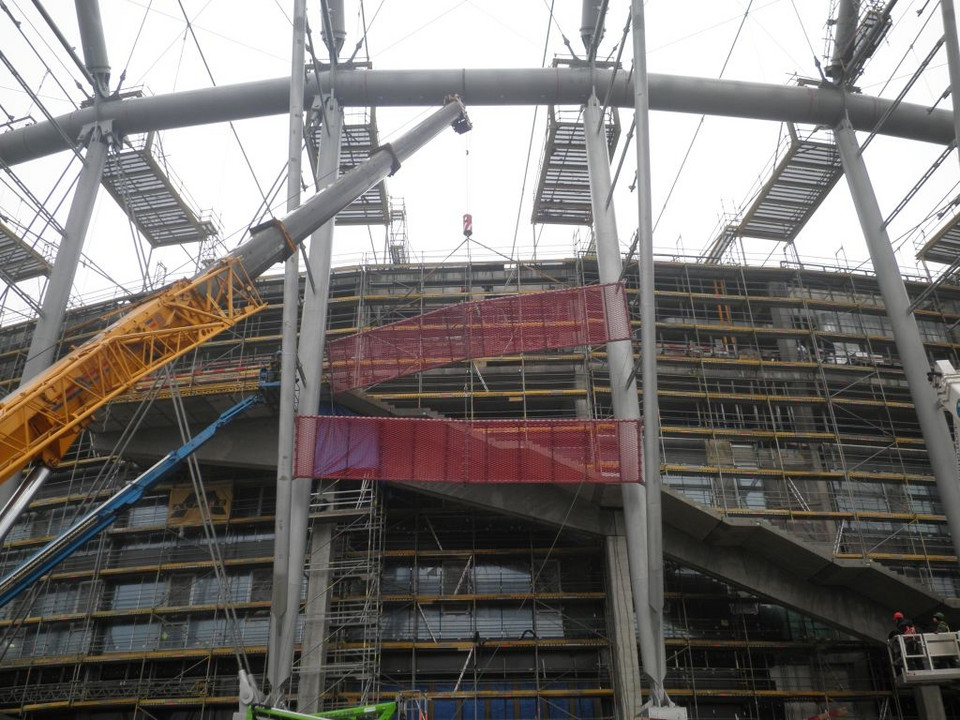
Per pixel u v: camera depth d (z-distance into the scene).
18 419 16.11
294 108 26.95
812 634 34.22
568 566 34.50
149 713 32.75
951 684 18.44
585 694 31.55
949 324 43.59
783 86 36.50
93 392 17.31
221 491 36.44
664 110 36.75
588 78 35.50
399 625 33.19
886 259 33.16
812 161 40.50
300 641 32.53
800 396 38.66
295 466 27.23
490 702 32.19
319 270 30.09
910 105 36.53
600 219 32.19
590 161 33.69
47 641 35.00
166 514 36.94
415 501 35.44
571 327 30.12
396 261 46.19
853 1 35.16
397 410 33.25
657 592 24.83
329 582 31.03
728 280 42.50
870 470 37.66
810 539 34.75
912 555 34.38
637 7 27.28
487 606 33.66
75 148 32.66
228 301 20.11
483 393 35.72
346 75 35.06
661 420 38.56
